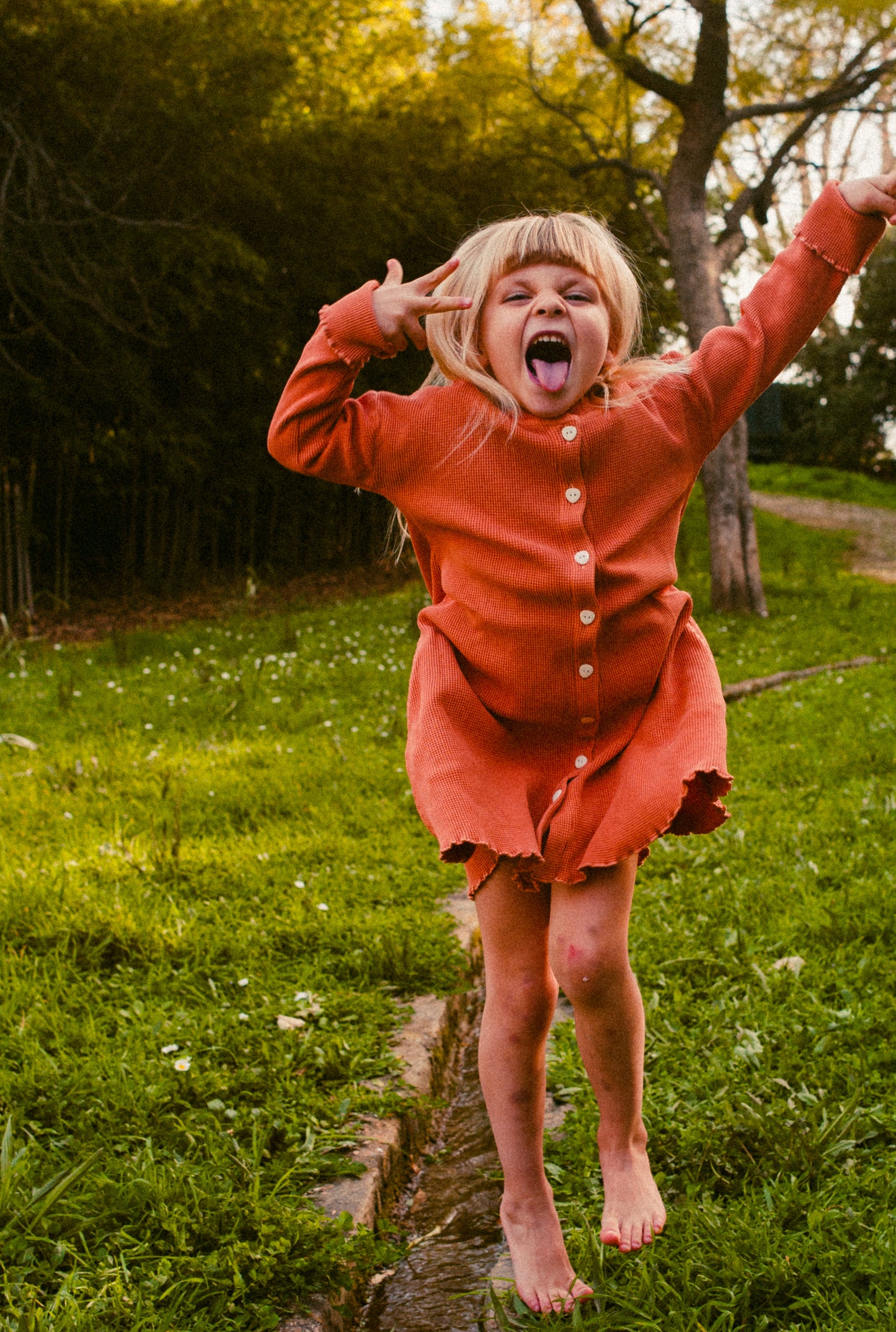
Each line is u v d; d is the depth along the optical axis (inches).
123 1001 128.6
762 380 85.6
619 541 79.7
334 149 570.3
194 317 510.3
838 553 741.3
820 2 441.1
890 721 257.9
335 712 293.0
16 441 514.6
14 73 450.3
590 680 79.4
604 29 473.7
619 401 81.6
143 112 470.3
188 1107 105.5
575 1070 115.7
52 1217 87.7
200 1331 77.0
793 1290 80.2
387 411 81.1
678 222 488.4
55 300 469.7
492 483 79.5
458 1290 89.5
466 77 565.6
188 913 153.5
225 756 245.9
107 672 354.0
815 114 488.4
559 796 79.2
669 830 83.2
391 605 498.9
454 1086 124.6
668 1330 77.3
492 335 80.7
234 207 548.7
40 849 180.4
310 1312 81.7
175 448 539.2
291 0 540.7
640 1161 81.6
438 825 74.7
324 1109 106.5
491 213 644.1
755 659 362.0
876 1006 120.0
